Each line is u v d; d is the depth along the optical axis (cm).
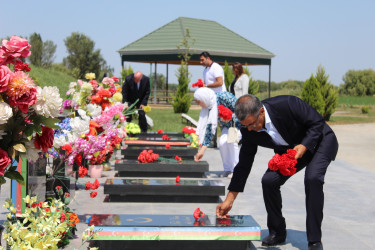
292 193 726
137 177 805
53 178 504
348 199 693
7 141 292
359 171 955
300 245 460
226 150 821
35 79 329
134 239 413
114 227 412
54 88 304
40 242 337
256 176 870
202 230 418
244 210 612
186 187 640
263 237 485
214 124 780
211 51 3694
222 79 1045
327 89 2509
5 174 298
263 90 6131
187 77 2795
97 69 5944
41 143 306
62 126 566
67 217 442
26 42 296
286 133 425
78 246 432
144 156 817
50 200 493
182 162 827
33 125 297
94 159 796
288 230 516
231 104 783
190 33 3944
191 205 631
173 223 426
